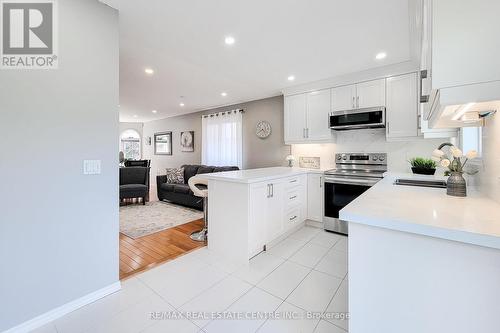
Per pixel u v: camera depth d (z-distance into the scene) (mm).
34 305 1535
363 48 2539
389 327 1084
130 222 3867
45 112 1566
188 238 3158
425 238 991
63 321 1599
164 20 2031
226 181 2551
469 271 916
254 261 2477
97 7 1796
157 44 2465
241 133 5156
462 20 795
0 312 1413
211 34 2260
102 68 1834
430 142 3066
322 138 3623
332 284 2062
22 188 1479
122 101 5109
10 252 1442
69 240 1684
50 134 1588
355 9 1868
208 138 5879
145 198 5273
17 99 1460
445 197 1490
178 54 2699
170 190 5156
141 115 6965
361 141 3582
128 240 3086
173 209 4746
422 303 1010
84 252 1761
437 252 971
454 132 2227
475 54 783
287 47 2521
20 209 1475
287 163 4469
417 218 1030
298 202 3361
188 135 6602
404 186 1974
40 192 1550
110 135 1894
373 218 1062
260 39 2357
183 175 5516
